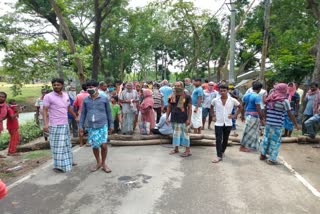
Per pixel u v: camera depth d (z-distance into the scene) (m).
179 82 7.52
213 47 32.59
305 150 8.41
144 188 5.43
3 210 4.66
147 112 10.30
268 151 7.11
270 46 21.81
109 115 6.45
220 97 7.16
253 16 26.53
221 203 4.78
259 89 7.87
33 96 36.50
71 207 4.72
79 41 26.34
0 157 8.23
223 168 6.59
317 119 9.05
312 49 13.68
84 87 9.10
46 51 13.33
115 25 29.70
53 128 6.29
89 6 23.75
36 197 5.12
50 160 7.56
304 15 20.44
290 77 15.27
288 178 5.97
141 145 8.92
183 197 5.02
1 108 8.25
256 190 5.32
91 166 6.85
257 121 8.01
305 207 4.66
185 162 7.07
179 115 7.55
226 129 7.28
